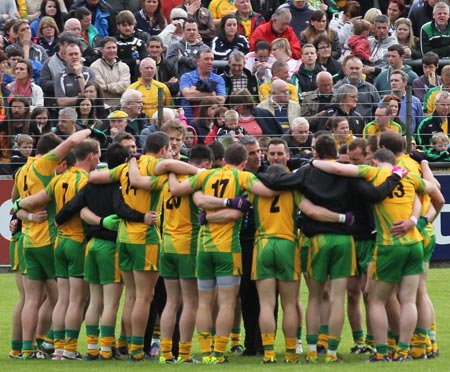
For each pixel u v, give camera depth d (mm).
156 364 24734
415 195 25000
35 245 26391
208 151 26016
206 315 25109
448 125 37469
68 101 37062
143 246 25344
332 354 25031
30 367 24453
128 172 25391
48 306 27125
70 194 26125
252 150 26906
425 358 25469
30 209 26484
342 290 24859
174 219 25359
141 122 35625
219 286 25016
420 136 37219
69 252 26031
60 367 24359
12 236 27203
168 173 25312
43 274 26641
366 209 25625
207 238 24906
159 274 25891
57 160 26406
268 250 24828
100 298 26031
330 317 24906
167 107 35938
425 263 25734
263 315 24938
